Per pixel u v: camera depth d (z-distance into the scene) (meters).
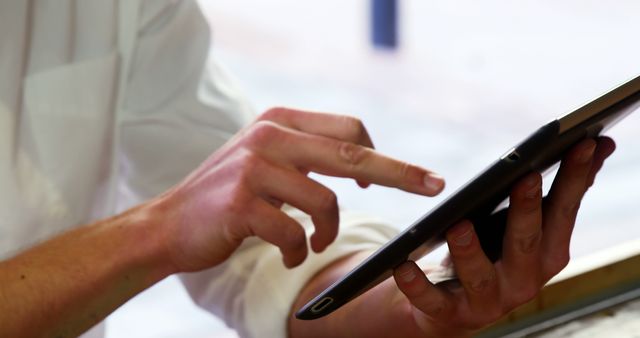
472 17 6.73
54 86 1.23
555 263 0.87
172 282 3.21
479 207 0.77
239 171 0.94
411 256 0.81
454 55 6.02
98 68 1.25
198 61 1.32
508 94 5.33
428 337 0.97
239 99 1.37
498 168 0.69
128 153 1.32
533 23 6.55
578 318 0.99
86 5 1.24
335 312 1.09
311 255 1.17
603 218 3.59
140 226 0.99
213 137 1.31
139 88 1.29
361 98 5.28
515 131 4.76
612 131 4.50
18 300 0.96
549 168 0.84
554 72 5.66
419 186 0.92
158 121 1.29
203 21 1.33
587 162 0.79
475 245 0.80
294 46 6.15
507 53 6.01
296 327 1.14
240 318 1.21
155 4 1.27
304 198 0.93
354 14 6.84
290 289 1.15
